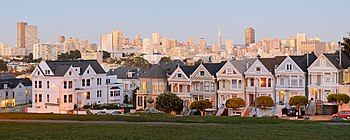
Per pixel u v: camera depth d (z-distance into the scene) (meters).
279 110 86.25
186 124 47.81
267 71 90.31
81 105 113.12
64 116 59.19
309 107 86.00
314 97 87.56
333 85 86.12
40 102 112.06
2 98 137.88
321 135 38.69
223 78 93.81
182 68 100.44
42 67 111.94
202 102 87.81
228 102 86.12
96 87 119.00
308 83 88.31
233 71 92.88
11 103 139.75
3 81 142.00
